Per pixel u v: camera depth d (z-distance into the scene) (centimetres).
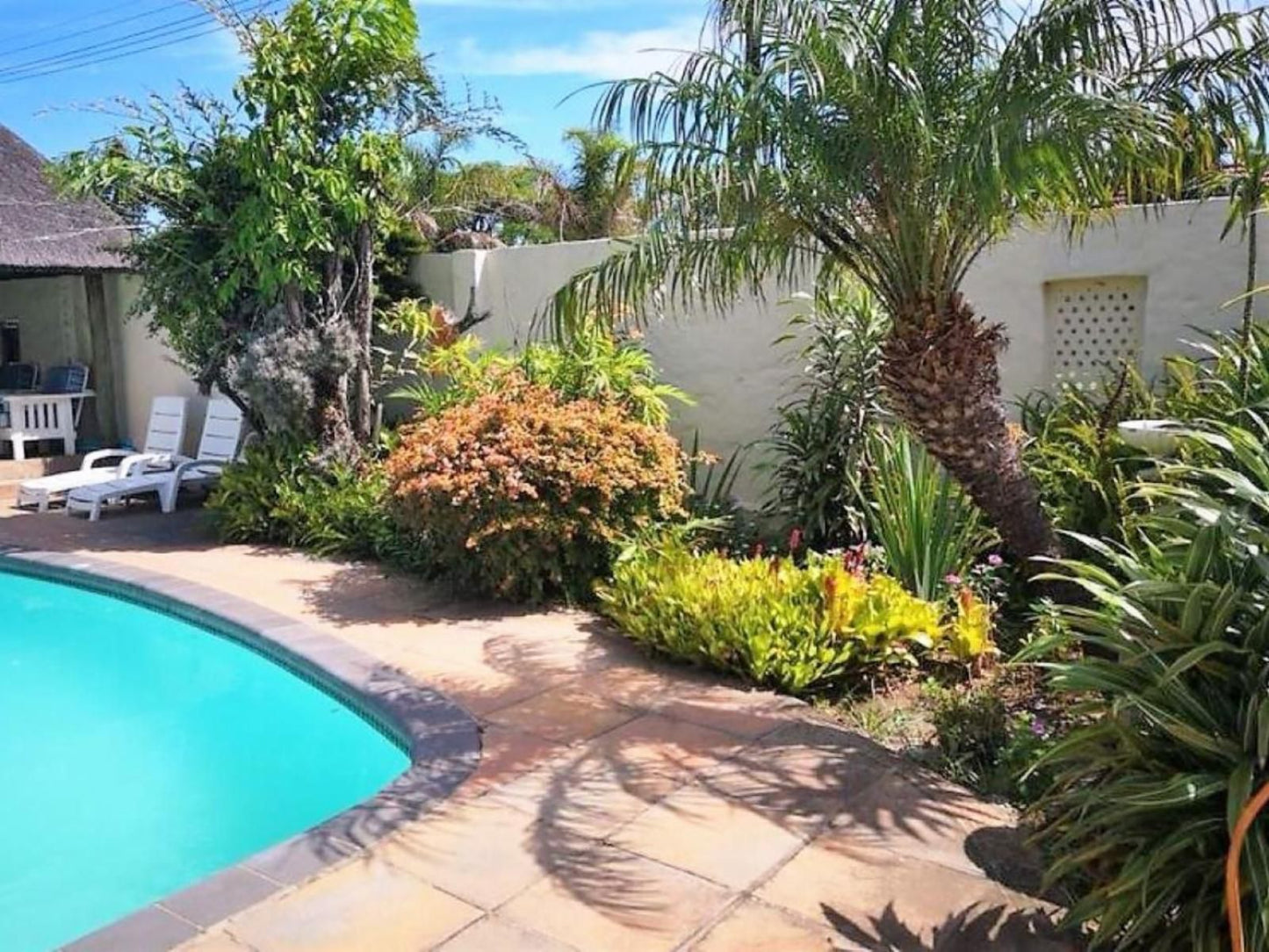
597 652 586
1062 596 545
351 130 931
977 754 435
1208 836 273
